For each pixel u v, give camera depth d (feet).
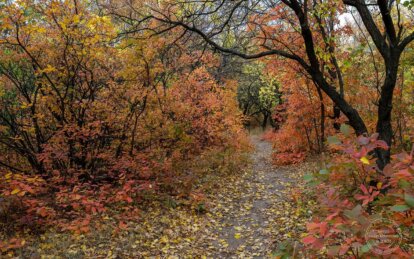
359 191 9.75
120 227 20.72
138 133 31.94
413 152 8.37
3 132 29.50
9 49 26.99
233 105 49.55
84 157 28.48
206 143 46.47
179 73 40.93
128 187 23.90
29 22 26.40
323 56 24.49
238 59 53.11
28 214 21.17
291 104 42.42
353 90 34.68
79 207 23.16
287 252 8.71
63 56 26.03
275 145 52.95
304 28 22.54
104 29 24.68
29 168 29.84
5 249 16.94
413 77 31.30
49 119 28.96
